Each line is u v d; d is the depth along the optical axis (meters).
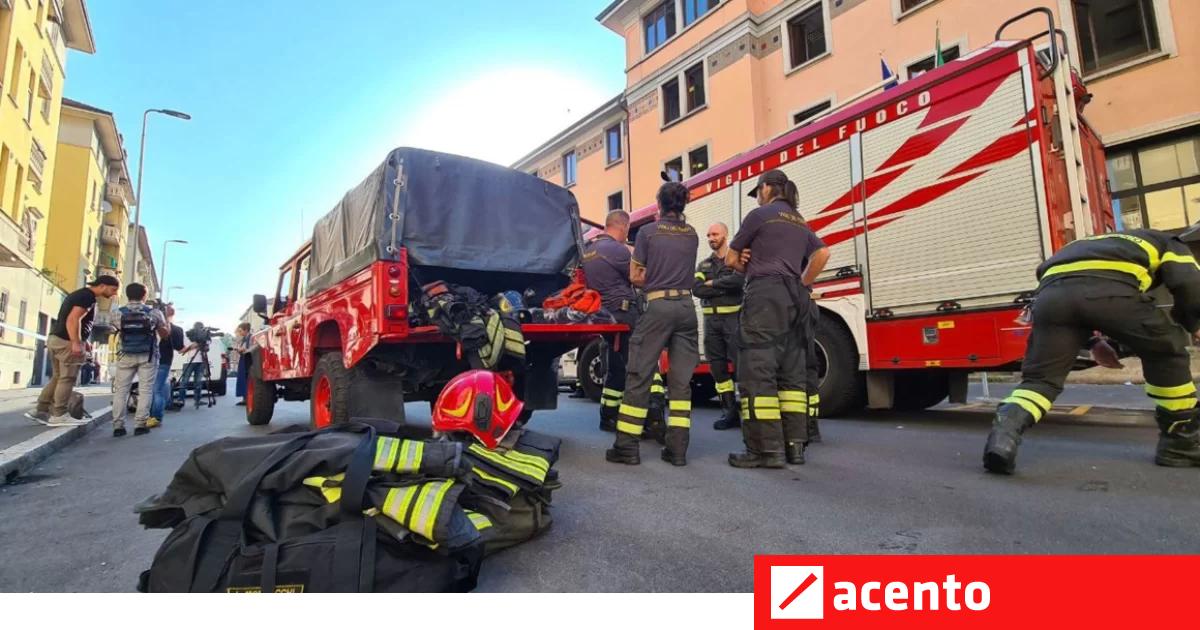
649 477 3.66
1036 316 3.63
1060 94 4.96
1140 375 9.35
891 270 5.73
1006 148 5.00
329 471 2.01
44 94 19.97
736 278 5.50
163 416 8.17
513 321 4.12
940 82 5.52
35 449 4.55
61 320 6.32
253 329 7.98
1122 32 10.99
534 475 2.53
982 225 5.10
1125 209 10.85
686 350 4.13
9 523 2.97
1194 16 10.15
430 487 2.00
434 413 2.91
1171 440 3.53
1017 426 3.47
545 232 5.37
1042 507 2.81
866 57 15.29
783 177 4.23
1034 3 12.20
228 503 1.88
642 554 2.35
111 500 3.45
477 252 4.83
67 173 29.42
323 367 4.88
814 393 4.79
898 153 5.76
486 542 2.23
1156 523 2.53
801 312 3.96
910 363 5.51
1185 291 3.40
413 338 4.20
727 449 4.62
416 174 4.59
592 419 6.77
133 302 6.59
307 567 1.79
